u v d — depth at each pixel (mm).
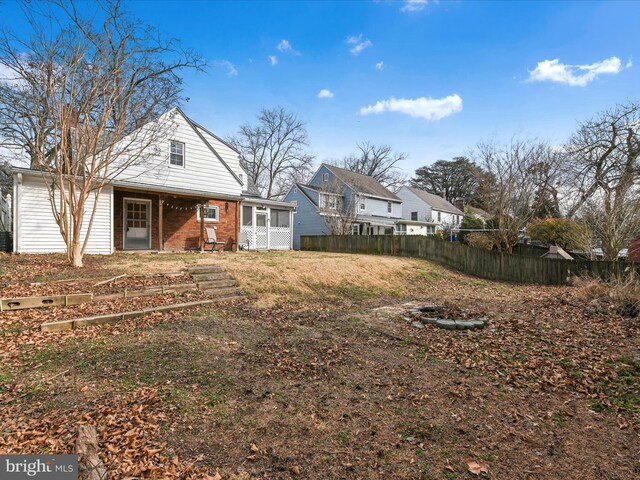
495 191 18703
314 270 10867
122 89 9562
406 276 12773
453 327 6297
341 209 24953
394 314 7438
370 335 5902
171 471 2348
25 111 11000
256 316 7027
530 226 20656
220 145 20281
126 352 4629
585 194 20594
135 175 13273
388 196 33438
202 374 4059
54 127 9086
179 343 5051
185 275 8969
